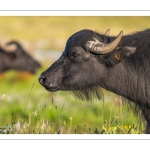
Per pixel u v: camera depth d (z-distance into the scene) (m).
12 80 68.75
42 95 53.00
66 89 29.06
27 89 59.75
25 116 40.84
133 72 29.36
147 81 29.25
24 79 69.19
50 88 28.83
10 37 100.88
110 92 31.47
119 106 31.75
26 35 103.12
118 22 119.50
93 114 44.44
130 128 30.98
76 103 47.09
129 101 30.83
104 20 119.94
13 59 69.38
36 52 85.25
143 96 29.45
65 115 42.28
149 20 122.38
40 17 116.69
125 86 29.45
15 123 32.00
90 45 28.42
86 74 28.73
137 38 29.62
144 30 30.12
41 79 28.91
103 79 29.20
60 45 95.44
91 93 29.89
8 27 108.94
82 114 44.31
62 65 28.86
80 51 28.56
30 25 109.50
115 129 30.59
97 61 28.73
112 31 110.69
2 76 68.88
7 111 42.84
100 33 29.94
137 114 31.08
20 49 69.75
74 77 28.72
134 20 119.50
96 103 47.22
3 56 69.12
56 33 106.81
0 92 56.28
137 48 29.44
